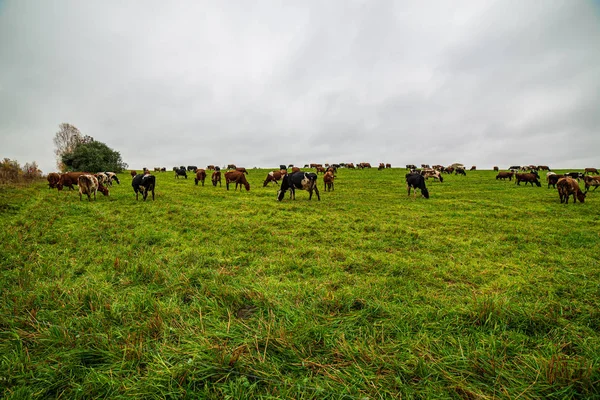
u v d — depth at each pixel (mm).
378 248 7266
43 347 2951
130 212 12016
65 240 7293
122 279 4801
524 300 4176
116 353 2830
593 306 3928
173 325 3396
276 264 5805
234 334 3193
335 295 4203
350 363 2775
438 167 56094
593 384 2408
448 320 3521
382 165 58000
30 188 21141
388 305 3904
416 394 2441
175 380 2492
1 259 5707
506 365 2717
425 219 11281
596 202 16453
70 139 65312
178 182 32250
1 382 2477
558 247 7234
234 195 19703
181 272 5133
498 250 6984
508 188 25922
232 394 2363
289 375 2619
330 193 21797
